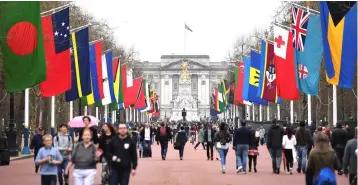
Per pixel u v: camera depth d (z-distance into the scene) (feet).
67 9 132.26
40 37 106.63
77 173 62.13
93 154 62.44
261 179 101.04
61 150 84.53
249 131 112.47
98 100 173.27
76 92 149.89
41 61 106.63
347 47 98.53
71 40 148.97
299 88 132.05
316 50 130.93
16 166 133.80
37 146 107.45
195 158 167.73
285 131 117.19
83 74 150.30
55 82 131.95
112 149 64.64
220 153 115.44
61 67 132.36
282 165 133.80
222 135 114.93
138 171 120.88
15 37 105.19
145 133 171.83
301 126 109.09
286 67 142.20
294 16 132.36
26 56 105.60
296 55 132.16
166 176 108.88
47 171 66.80
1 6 104.99
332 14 98.78
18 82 105.70
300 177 104.12
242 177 105.19
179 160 158.20
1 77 172.45
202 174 112.78
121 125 64.75
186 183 95.71
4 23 104.94
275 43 142.61
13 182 96.99
